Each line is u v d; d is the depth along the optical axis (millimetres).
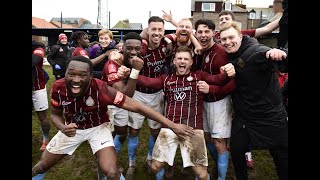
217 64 3283
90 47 5746
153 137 3875
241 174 3162
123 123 3799
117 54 3346
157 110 3904
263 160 4453
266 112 2836
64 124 2691
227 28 2959
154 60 3721
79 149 4836
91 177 3953
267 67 2730
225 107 3346
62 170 4145
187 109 3105
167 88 3227
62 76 7227
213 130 3375
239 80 2934
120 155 4609
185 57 3113
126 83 3340
